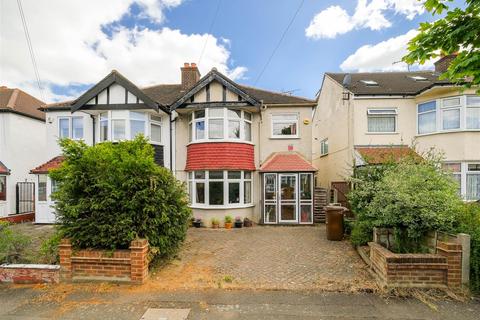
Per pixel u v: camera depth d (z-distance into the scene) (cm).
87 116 1415
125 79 1288
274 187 1315
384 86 1510
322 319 421
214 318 427
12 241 621
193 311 449
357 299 485
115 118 1291
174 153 1412
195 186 1319
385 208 623
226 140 1291
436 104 1263
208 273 621
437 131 1255
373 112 1358
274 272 630
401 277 517
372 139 1352
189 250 827
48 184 1340
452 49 369
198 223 1261
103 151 623
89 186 591
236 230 1171
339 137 1571
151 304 473
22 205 1580
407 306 457
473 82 369
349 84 1533
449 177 668
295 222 1295
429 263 512
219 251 816
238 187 1316
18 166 1574
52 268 562
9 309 460
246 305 468
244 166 1313
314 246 872
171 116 1419
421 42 382
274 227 1238
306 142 1394
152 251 588
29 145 1656
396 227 626
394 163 815
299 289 529
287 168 1290
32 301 488
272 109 1415
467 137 1195
